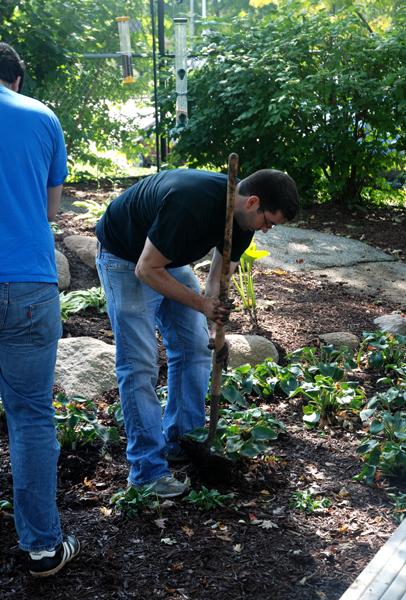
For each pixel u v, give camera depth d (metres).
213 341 3.23
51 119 2.73
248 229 3.05
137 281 3.20
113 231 3.19
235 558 2.87
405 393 4.06
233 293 5.94
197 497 3.20
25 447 2.68
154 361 3.27
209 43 9.35
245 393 4.25
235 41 9.15
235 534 3.02
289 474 3.51
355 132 8.83
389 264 7.07
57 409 3.90
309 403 4.20
